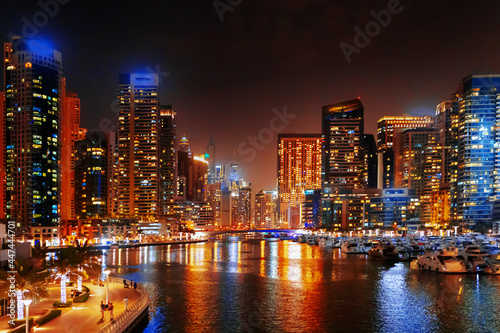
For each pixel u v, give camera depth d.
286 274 154.50
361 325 86.69
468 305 101.81
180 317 91.75
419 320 90.06
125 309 76.62
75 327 66.75
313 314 95.00
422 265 163.25
